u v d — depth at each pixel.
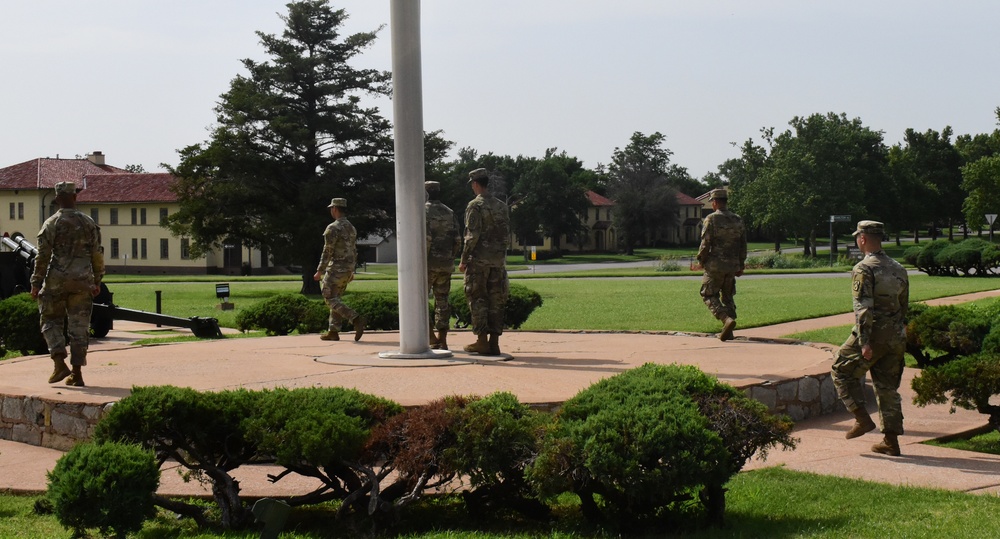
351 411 6.41
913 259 46.25
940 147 102.81
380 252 90.00
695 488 6.28
